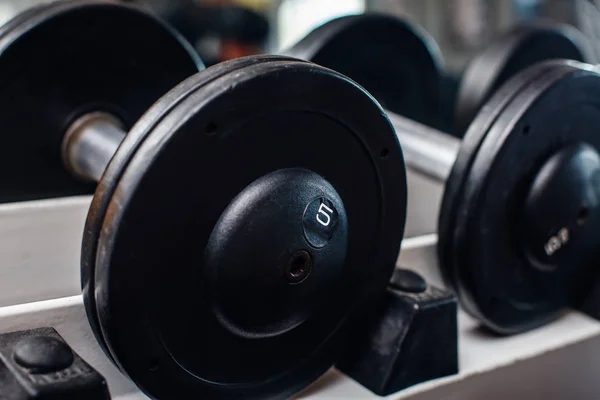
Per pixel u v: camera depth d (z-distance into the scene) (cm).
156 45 96
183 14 225
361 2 266
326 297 59
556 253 75
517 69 123
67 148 94
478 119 70
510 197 71
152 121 48
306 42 113
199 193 49
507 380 74
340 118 55
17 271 83
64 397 46
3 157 91
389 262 64
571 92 71
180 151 47
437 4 233
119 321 48
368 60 117
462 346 75
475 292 71
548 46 125
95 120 95
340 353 65
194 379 54
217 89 48
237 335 55
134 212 47
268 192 52
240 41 233
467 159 69
